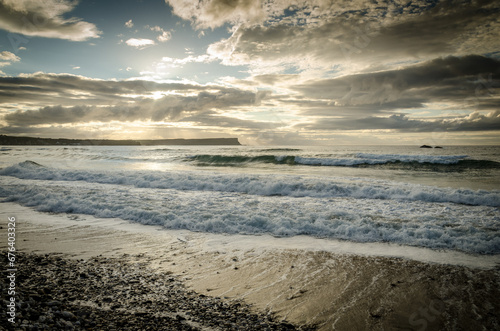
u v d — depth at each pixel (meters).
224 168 22.11
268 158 26.20
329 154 33.44
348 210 8.48
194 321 3.22
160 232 6.87
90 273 4.52
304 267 4.88
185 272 4.70
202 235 6.68
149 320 3.21
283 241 6.27
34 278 4.17
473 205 9.26
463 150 51.81
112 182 14.12
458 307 3.56
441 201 9.91
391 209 8.65
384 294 3.90
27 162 19.34
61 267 4.70
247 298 3.83
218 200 9.93
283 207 8.81
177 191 11.83
